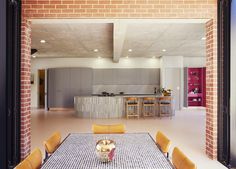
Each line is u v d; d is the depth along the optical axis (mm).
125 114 9078
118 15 3811
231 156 3650
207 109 4082
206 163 3693
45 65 12289
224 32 3727
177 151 1855
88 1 3803
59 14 3793
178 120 8219
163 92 9805
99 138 2396
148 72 12133
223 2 3721
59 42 7688
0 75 3477
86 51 9820
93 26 5566
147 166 1571
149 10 3816
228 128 3691
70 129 6570
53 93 11766
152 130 6398
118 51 8398
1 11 3434
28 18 3775
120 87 12117
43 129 6562
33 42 7664
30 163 1682
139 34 6449
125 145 2113
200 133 5969
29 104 3920
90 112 8930
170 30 5988
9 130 3521
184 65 12281
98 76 12133
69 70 11797
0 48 3465
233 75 3670
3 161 3436
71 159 1727
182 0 3822
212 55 3877
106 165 1593
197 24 5383
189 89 12914
